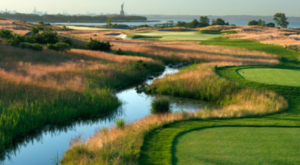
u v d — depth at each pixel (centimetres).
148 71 2839
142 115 1532
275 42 5512
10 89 1585
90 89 1841
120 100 1795
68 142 1132
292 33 7694
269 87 1855
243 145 865
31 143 1127
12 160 973
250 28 8925
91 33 8212
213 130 1035
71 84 1878
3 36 3847
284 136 952
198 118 1243
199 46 4978
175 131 1030
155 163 768
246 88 1867
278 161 743
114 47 4369
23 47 3203
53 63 2645
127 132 1051
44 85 1736
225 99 1800
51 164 930
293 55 4256
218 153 802
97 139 1005
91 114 1520
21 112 1319
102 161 788
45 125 1324
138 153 834
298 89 1792
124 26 16512
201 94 1891
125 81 2380
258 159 756
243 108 1462
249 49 4762
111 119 1453
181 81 2119
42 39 4075
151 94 2012
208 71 2303
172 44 5412
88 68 2486
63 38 4572
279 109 1446
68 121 1398
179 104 1762
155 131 1038
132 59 3194
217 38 6850
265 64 3161
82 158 844
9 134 1149
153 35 7669
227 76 2198
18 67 2255
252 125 1098
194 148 849
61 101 1544
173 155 802
